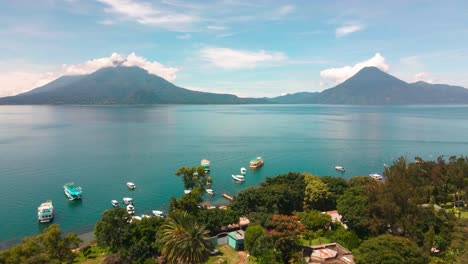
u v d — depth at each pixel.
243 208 102.69
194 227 58.72
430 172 122.88
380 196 85.31
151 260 72.19
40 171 176.12
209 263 76.31
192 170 110.94
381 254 65.44
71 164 192.38
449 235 83.38
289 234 76.56
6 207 125.50
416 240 79.69
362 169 198.75
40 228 109.00
